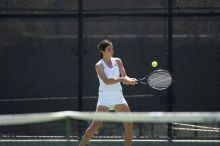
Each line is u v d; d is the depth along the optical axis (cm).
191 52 1919
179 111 1920
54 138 1938
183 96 1919
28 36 1956
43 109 1947
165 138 1920
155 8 1920
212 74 1912
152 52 1930
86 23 1939
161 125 1920
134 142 1914
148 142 1912
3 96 1947
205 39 1917
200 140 1908
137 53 1936
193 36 1919
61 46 1947
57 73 1947
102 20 1938
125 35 1938
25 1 1941
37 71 1948
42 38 1952
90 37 1942
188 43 1920
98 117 1066
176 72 1922
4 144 1931
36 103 1947
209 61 1912
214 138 1908
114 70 1728
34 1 1941
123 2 1927
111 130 1941
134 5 1927
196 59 1919
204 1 1909
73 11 1936
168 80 1694
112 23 1938
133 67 1933
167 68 1923
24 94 1947
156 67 1930
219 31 1911
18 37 1956
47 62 1947
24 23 1959
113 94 1723
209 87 1912
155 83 1697
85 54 1941
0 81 1950
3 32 1958
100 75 1716
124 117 1045
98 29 1939
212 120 1027
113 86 1722
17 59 1952
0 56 1952
